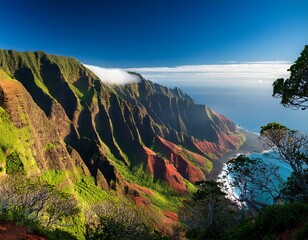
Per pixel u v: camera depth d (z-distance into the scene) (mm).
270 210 17859
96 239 29203
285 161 24609
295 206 16703
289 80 19344
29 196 28078
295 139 24438
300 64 17875
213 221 32562
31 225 15688
